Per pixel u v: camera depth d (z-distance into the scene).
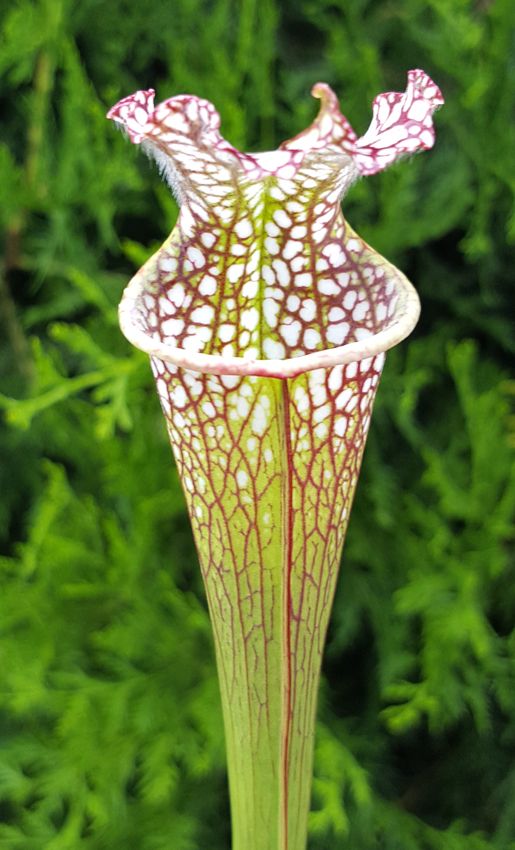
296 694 0.35
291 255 0.35
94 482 0.60
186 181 0.33
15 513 0.62
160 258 0.35
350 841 0.54
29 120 0.56
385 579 0.55
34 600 0.56
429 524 0.54
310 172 0.33
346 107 0.53
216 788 0.56
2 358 0.58
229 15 0.55
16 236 0.56
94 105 0.52
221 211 0.34
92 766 0.53
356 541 0.55
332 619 0.57
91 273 0.55
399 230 0.53
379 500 0.53
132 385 0.53
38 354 0.51
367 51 0.51
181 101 0.31
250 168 0.31
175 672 0.55
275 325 0.36
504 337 0.55
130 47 0.55
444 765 0.58
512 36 0.52
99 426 0.50
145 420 0.55
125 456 0.55
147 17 0.54
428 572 0.54
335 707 0.58
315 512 0.34
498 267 0.55
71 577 0.57
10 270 0.58
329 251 0.35
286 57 0.55
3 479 0.59
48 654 0.55
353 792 0.54
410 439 0.53
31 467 0.60
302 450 0.33
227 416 0.33
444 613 0.52
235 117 0.51
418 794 0.57
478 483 0.54
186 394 0.33
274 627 0.34
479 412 0.53
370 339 0.32
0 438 0.58
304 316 0.36
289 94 0.54
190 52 0.54
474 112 0.52
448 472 0.55
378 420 0.54
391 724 0.50
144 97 0.32
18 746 0.54
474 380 0.57
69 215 0.55
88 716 0.54
